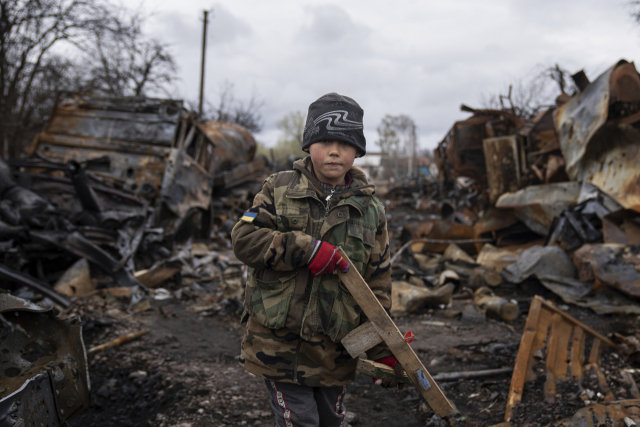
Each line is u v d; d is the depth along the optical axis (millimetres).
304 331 1369
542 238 6570
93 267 5055
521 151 6992
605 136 5195
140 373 3000
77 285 4559
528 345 2846
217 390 2730
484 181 8758
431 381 1360
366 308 1350
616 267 4395
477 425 2338
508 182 6988
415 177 25656
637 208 4656
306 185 1429
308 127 1422
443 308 4781
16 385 1388
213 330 4105
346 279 1351
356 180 1498
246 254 1366
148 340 3648
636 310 4125
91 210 5484
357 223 1424
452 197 14055
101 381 2945
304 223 1400
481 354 3400
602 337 3178
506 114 7758
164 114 7336
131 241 5602
